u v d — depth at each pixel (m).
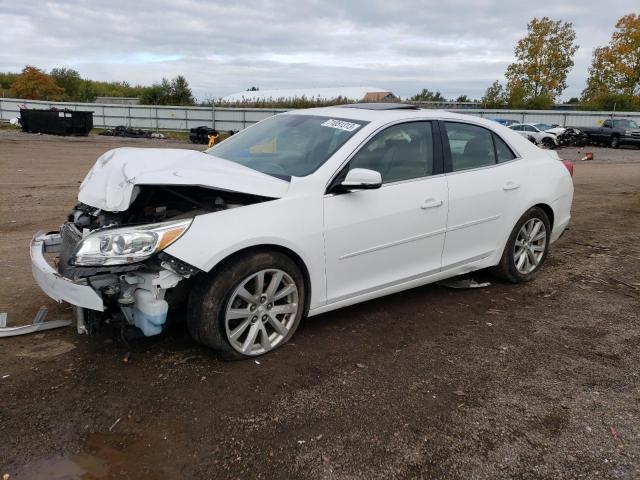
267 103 48.06
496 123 5.04
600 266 5.85
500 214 4.76
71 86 68.38
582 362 3.63
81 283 3.08
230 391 3.14
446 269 4.48
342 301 3.87
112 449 2.62
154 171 3.26
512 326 4.20
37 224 7.27
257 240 3.27
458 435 2.81
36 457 2.55
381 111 4.33
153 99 56.88
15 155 18.56
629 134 32.88
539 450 2.70
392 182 4.01
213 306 3.24
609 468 2.58
